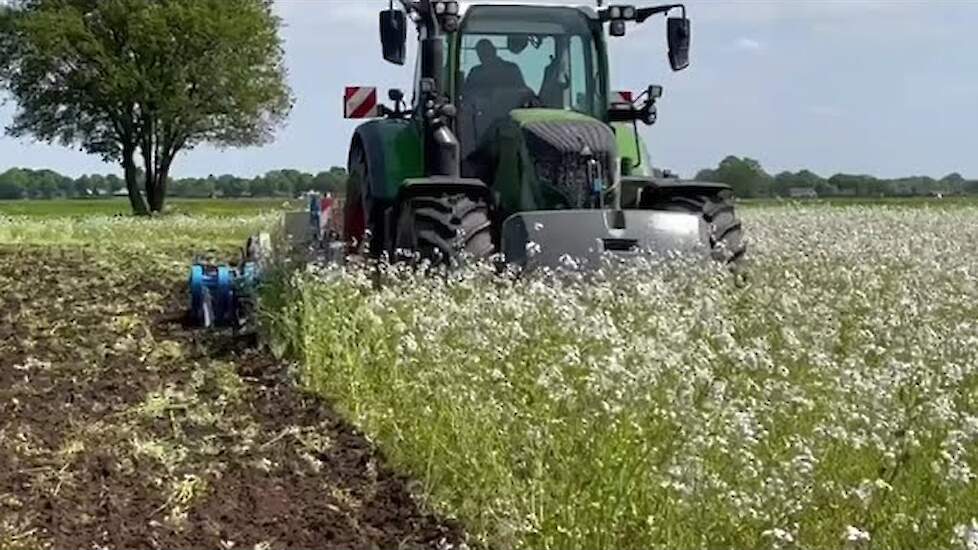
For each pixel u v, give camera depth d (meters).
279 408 9.35
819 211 30.73
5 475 7.57
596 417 6.36
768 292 10.63
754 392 7.17
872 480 5.83
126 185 57.16
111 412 9.24
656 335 8.33
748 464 5.76
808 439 6.21
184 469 7.79
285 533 6.71
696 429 6.03
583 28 13.36
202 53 56.12
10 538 6.52
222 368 10.82
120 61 55.28
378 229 13.73
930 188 51.22
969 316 10.48
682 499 5.71
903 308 9.95
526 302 9.10
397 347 8.76
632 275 10.57
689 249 11.70
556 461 6.48
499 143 12.78
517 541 6.26
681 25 13.12
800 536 5.58
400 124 14.02
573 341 8.30
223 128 57.75
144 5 55.03
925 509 5.59
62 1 56.44
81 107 56.81
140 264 20.16
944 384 7.21
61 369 10.87
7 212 57.41
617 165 12.35
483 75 13.13
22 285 17.00
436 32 12.88
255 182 81.81
